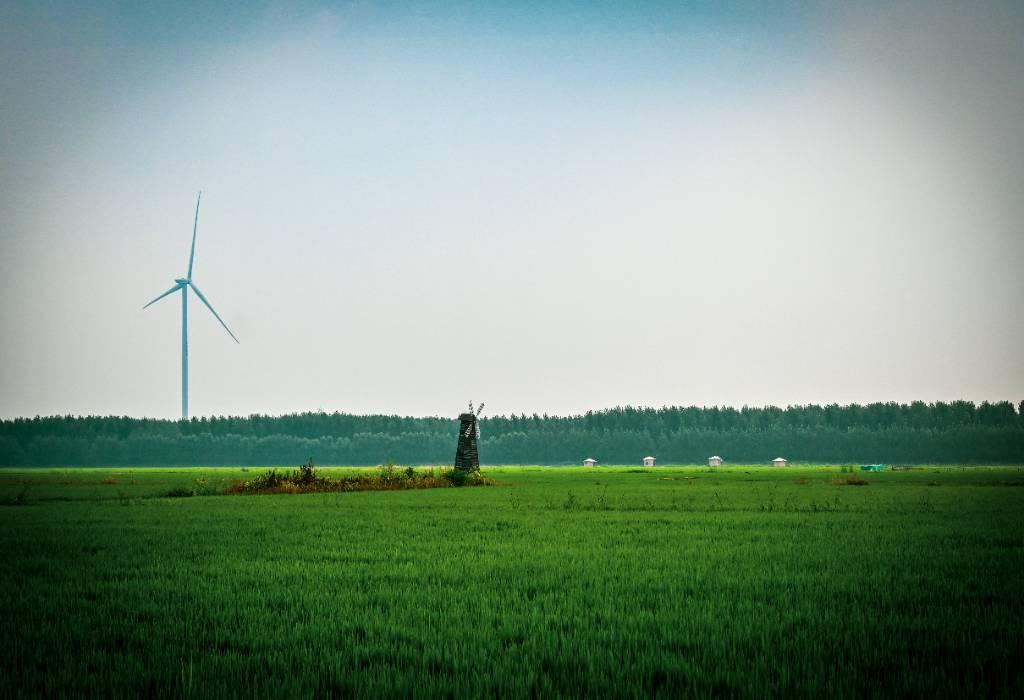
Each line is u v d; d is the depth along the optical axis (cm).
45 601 1380
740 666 954
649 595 1421
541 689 880
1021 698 820
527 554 1994
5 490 5875
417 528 2725
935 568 1680
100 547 2188
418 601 1384
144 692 878
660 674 938
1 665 989
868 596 1379
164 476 10844
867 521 2822
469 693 866
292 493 5747
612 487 6372
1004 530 2448
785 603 1324
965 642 1042
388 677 930
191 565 1817
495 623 1220
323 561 1889
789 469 15250
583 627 1177
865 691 861
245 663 990
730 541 2244
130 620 1241
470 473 7719
